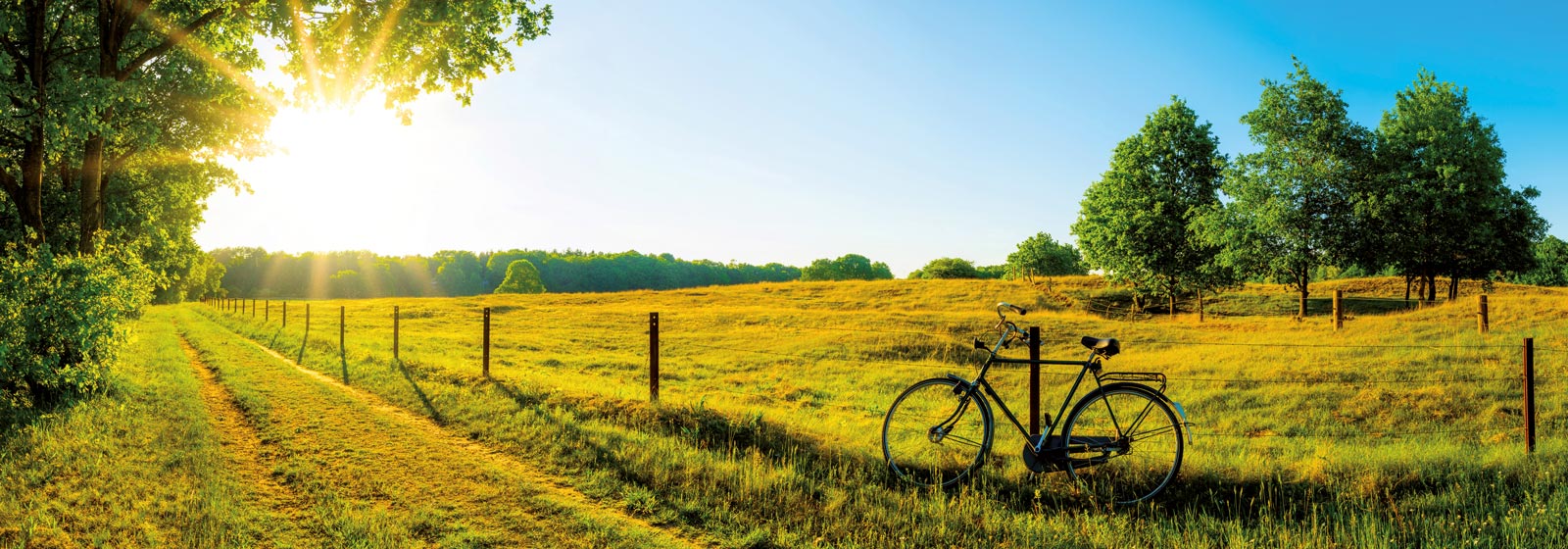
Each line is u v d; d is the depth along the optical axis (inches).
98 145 599.2
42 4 515.2
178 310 2412.6
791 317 1455.5
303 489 231.3
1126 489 218.7
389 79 625.9
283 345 797.2
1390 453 263.1
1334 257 1294.3
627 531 192.4
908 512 203.5
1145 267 1535.4
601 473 243.6
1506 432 378.0
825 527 192.9
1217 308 1866.4
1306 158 1305.4
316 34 587.8
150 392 411.5
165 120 858.1
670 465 247.9
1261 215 1302.9
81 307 388.5
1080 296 2074.3
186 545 182.1
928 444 251.1
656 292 2559.1
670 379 784.9
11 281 375.2
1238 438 377.1
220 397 414.3
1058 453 221.8
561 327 1472.7
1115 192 1589.6
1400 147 1363.2
